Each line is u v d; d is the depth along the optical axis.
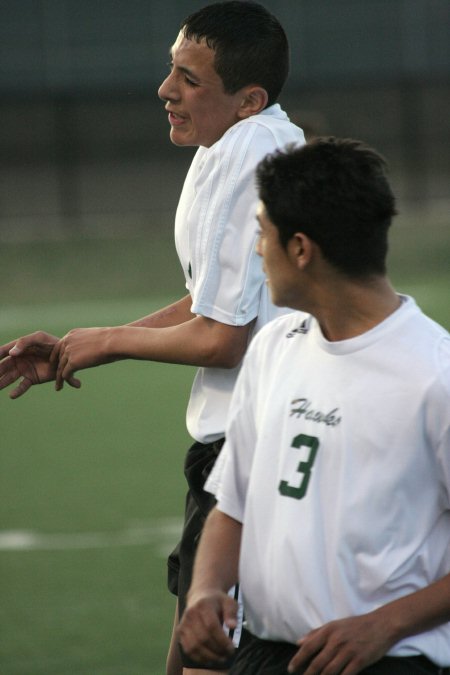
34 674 16.77
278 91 11.97
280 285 8.38
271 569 8.28
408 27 80.00
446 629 8.37
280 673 8.46
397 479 7.93
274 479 8.35
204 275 11.27
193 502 12.22
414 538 8.05
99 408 37.25
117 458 30.55
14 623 19.02
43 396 39.50
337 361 8.22
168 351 11.41
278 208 8.20
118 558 22.33
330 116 76.56
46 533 24.08
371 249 8.10
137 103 76.31
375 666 8.09
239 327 11.23
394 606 7.88
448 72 80.12
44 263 63.12
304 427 8.23
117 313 54.19
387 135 76.31
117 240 66.81
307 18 80.06
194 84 11.70
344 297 8.17
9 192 75.38
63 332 49.53
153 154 76.31
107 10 78.56
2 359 12.28
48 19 78.19
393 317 8.13
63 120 75.62
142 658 17.30
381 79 76.50
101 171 75.94
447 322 47.62
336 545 8.00
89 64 78.56
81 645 17.94
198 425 11.98
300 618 8.13
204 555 8.80
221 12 11.70
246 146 11.35
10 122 75.44
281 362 8.62
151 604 19.80
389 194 8.16
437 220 69.38
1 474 29.20
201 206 11.41
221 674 11.44
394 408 7.94
